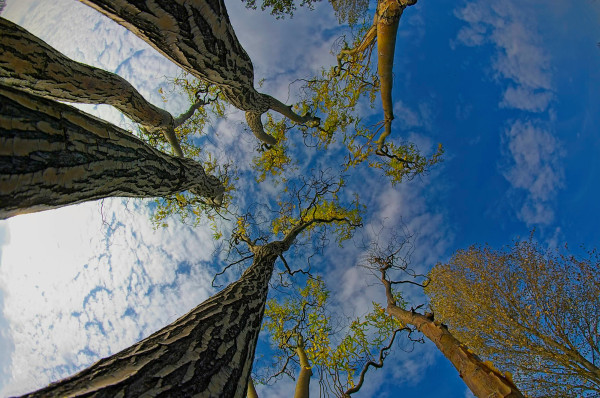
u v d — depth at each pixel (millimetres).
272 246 5160
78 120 1959
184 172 3686
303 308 7672
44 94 3377
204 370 1633
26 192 1572
